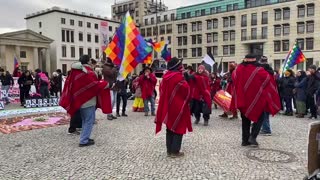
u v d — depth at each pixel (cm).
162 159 627
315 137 450
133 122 1072
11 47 6362
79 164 596
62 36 7200
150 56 1323
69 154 665
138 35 1249
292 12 5969
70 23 7338
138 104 1373
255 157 636
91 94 727
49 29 7256
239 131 913
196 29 7512
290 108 1269
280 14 6169
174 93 629
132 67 1226
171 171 554
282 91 1280
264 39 6384
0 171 559
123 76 1202
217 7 7256
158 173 544
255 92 695
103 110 795
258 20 6475
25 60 6581
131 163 601
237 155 652
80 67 720
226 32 6994
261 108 698
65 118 1160
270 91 704
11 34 6206
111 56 1224
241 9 6706
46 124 1030
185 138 812
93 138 815
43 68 6919
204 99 1000
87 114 732
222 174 537
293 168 566
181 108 628
